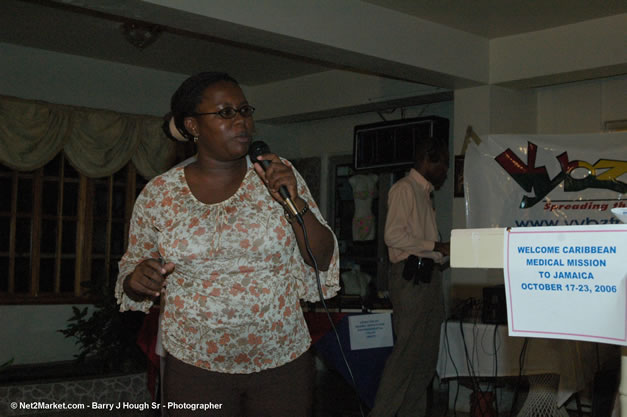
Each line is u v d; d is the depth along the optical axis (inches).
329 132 288.0
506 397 180.7
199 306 60.2
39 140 236.1
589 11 179.3
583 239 36.8
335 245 64.7
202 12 144.9
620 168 138.6
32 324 244.2
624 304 35.2
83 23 208.7
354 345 161.8
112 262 259.9
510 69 202.4
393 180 256.1
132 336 211.9
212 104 61.7
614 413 73.3
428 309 149.2
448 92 224.2
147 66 264.1
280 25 159.2
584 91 208.7
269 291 60.7
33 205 246.4
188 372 61.7
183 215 61.7
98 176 250.2
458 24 193.9
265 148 64.4
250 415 64.4
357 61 183.8
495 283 200.5
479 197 150.0
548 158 145.2
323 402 193.5
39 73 240.7
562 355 150.6
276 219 61.2
